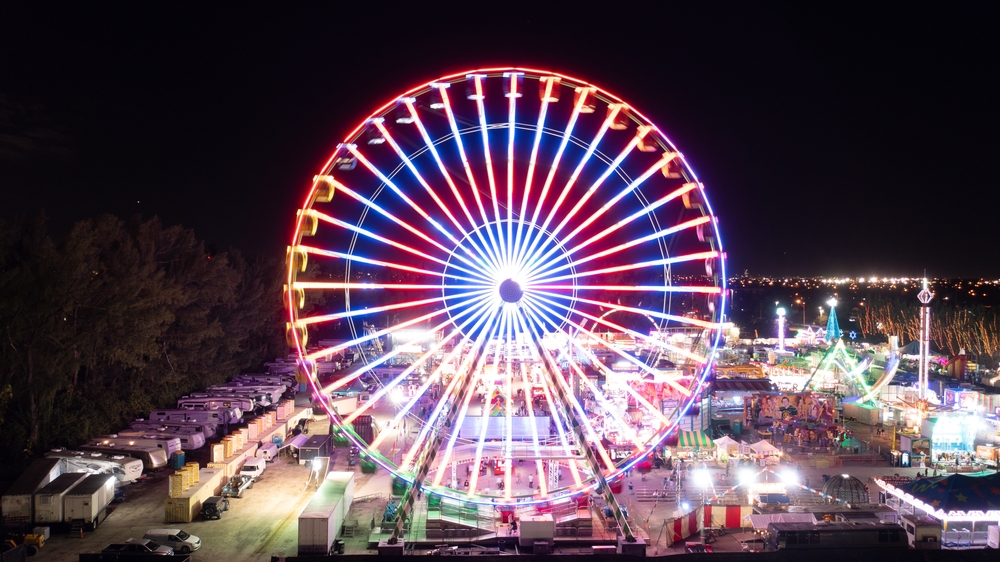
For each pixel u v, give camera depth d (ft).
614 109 119.85
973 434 195.21
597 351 273.13
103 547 129.70
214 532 139.23
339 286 120.26
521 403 217.77
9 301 184.55
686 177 119.14
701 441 186.91
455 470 164.96
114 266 215.10
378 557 113.39
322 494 140.56
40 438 188.24
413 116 120.88
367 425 205.77
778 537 119.85
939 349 493.77
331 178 119.44
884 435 228.02
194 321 257.75
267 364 327.26
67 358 194.39
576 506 140.15
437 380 233.14
